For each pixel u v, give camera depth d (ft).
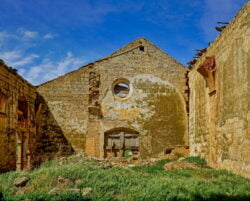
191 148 72.84
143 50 78.28
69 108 74.08
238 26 45.09
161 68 77.82
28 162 64.69
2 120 51.55
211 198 32.32
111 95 75.46
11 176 40.27
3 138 51.75
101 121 74.18
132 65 77.15
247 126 41.45
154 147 74.54
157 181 39.09
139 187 36.06
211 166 56.80
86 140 73.36
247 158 41.34
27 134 64.90
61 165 51.37
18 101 64.18
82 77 75.51
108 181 38.06
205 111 61.46
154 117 75.56
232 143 46.62
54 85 74.54
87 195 33.27
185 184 38.32
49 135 72.64
